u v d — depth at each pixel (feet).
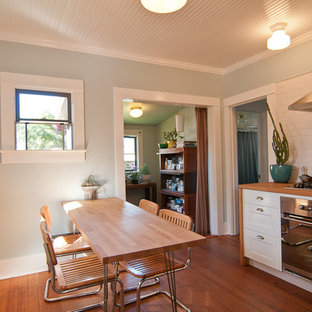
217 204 12.54
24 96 8.96
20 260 8.62
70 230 9.34
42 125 9.22
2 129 8.45
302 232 7.14
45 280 8.24
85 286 5.13
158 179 19.77
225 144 12.83
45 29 8.37
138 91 10.67
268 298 7.00
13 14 7.45
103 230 5.42
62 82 9.29
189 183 13.44
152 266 5.81
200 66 12.01
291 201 7.42
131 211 7.36
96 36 8.91
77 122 9.52
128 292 7.43
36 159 8.90
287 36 7.95
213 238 12.19
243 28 8.50
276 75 10.21
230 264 9.25
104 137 10.02
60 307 6.75
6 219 8.52
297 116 9.47
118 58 10.33
